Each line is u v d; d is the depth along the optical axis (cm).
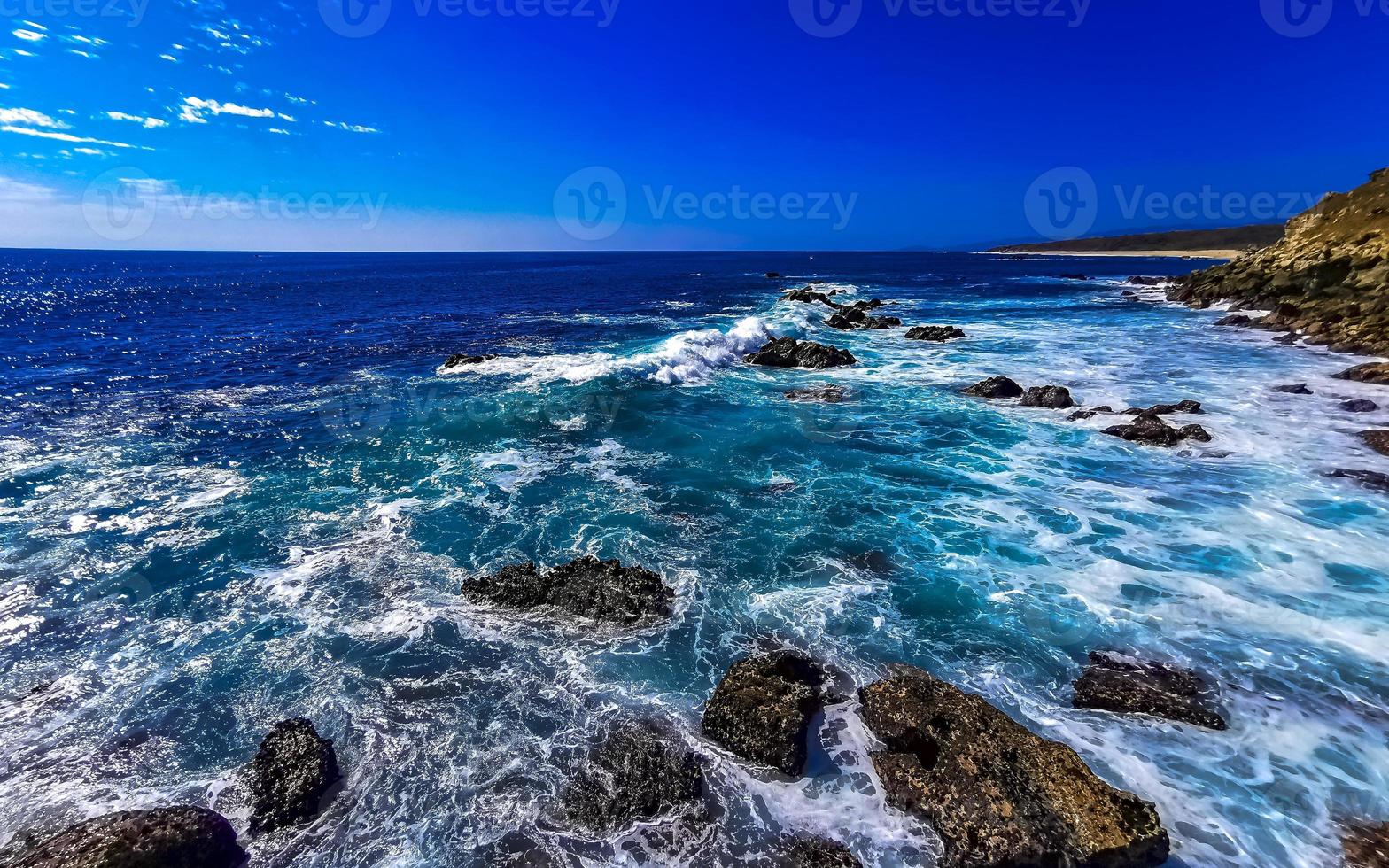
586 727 552
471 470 1140
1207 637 650
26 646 645
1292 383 1698
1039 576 783
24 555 810
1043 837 427
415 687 601
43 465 1109
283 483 1067
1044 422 1435
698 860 435
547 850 442
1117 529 898
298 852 445
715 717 545
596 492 1054
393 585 773
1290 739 521
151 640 661
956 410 1557
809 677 613
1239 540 847
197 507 969
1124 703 563
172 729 549
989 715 523
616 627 691
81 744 530
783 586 774
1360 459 1116
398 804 478
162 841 419
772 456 1233
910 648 656
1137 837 417
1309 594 715
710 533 913
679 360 1995
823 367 2097
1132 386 1736
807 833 454
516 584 752
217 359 2092
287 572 795
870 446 1289
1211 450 1191
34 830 453
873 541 886
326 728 552
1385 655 612
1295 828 444
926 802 466
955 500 1017
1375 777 482
